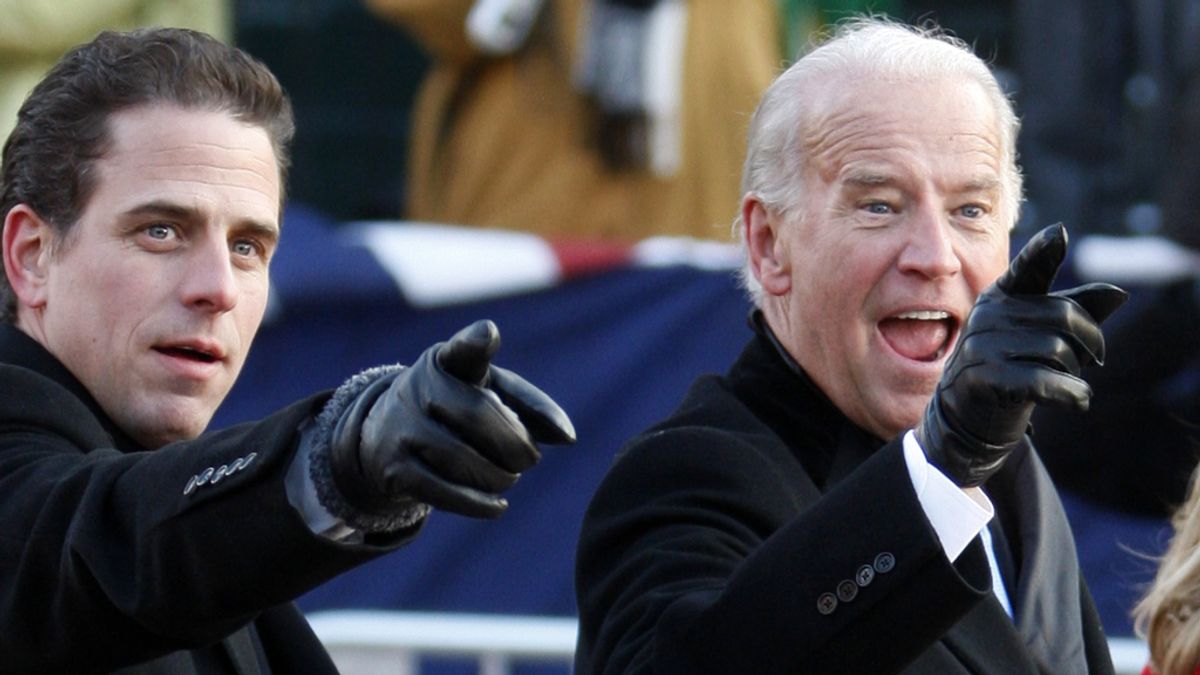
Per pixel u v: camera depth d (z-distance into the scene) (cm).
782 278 1071
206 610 747
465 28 2236
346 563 730
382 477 693
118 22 1986
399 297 1833
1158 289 1919
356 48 2727
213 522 737
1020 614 1057
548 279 1864
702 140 2222
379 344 1833
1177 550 1131
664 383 1869
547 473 1836
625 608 909
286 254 1817
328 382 1811
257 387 1794
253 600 740
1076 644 1074
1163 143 2456
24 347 930
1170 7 2459
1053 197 2502
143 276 910
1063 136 2502
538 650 1605
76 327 920
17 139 944
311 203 2716
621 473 1012
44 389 898
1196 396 1895
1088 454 1883
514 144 2247
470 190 2262
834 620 818
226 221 920
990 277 1040
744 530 963
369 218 2716
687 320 1875
